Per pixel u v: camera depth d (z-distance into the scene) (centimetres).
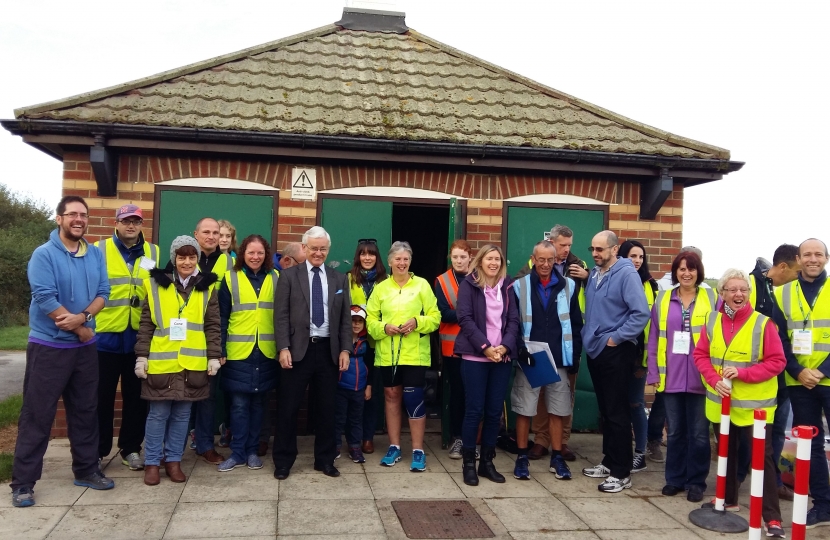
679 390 499
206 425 555
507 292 537
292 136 616
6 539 390
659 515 465
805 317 469
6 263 2266
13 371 1217
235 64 743
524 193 691
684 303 511
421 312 554
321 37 838
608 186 704
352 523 429
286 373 521
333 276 538
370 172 670
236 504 457
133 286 534
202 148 618
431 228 964
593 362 531
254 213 652
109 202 628
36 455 452
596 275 541
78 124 586
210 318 511
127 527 412
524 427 544
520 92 785
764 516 436
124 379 537
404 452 606
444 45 855
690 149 706
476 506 469
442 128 668
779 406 518
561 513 462
